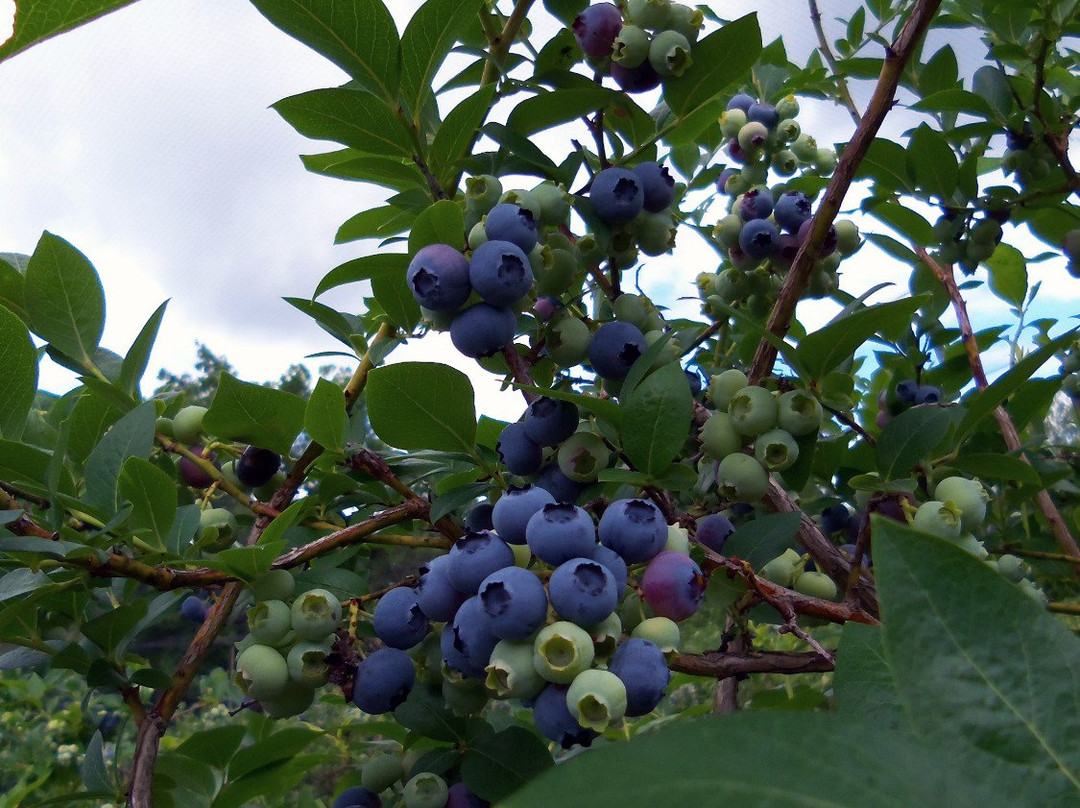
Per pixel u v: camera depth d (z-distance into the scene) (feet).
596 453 0.85
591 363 0.93
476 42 1.19
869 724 0.23
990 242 1.32
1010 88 1.32
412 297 1.02
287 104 0.89
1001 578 0.29
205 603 1.27
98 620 0.87
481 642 0.65
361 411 1.13
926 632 0.28
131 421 0.84
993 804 0.26
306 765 1.18
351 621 0.85
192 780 1.07
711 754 0.21
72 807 1.35
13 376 0.84
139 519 0.83
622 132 1.08
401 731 1.19
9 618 0.81
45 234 0.96
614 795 0.20
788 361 0.87
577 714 0.60
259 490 1.12
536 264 0.86
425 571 0.74
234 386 0.91
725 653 0.84
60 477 0.86
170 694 0.83
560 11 1.09
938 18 1.49
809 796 0.21
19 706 2.48
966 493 0.88
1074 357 1.51
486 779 0.83
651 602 0.70
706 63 0.99
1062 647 0.28
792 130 1.46
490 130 0.94
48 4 0.34
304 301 1.07
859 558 0.88
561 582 0.62
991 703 0.27
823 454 1.16
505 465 0.88
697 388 1.21
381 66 0.88
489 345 0.80
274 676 0.82
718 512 1.08
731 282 1.20
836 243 1.18
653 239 0.99
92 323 1.00
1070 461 1.42
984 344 1.53
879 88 0.82
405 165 0.96
